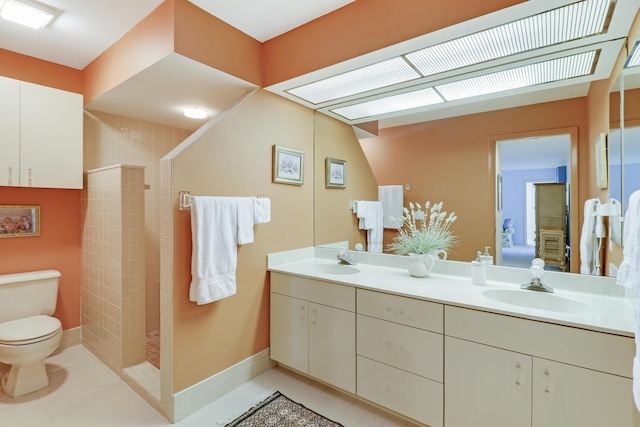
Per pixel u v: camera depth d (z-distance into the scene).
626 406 1.20
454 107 2.16
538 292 1.71
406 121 2.36
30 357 2.00
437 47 1.74
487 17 1.46
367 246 2.53
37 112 2.30
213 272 1.93
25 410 1.91
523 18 1.46
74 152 2.48
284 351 2.35
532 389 1.38
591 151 1.67
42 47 2.27
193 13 1.84
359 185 2.58
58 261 2.64
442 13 1.56
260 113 2.34
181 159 1.87
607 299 1.58
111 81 2.24
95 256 2.58
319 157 2.80
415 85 2.17
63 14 1.88
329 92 2.39
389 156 2.44
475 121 2.07
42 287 2.39
